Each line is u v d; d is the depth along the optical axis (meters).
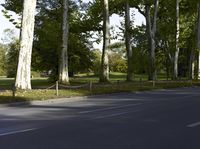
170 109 20.06
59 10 48.69
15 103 23.19
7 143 11.20
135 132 13.03
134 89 35.25
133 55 50.75
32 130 13.45
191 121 15.66
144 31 52.94
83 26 48.97
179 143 11.25
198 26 57.66
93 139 11.77
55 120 16.03
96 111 19.34
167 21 55.06
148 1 48.75
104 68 43.66
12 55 56.78
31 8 29.03
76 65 51.16
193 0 55.66
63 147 10.62
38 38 49.12
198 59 59.31
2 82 58.66
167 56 66.12
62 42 38.12
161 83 44.34
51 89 31.53
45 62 50.06
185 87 43.31
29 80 29.16
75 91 30.41
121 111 19.23
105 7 44.28
